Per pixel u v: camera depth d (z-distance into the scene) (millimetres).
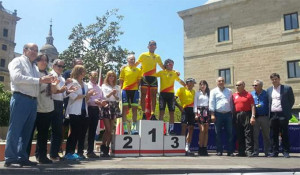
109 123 6387
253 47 20453
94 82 6410
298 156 6812
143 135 6727
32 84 4297
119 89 6809
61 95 5180
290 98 6824
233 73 21078
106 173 3570
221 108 7246
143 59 7656
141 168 3693
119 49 23578
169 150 6949
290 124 8352
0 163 4738
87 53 23078
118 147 6449
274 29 19734
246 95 7078
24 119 4180
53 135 5137
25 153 4258
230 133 7172
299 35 18641
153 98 7664
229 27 21609
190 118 7621
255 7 20656
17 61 4266
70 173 3543
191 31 23516
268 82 19656
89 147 6121
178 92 7820
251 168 3887
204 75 22406
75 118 5551
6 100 15664
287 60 18969
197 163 4641
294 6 19031
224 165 4348
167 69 7672
